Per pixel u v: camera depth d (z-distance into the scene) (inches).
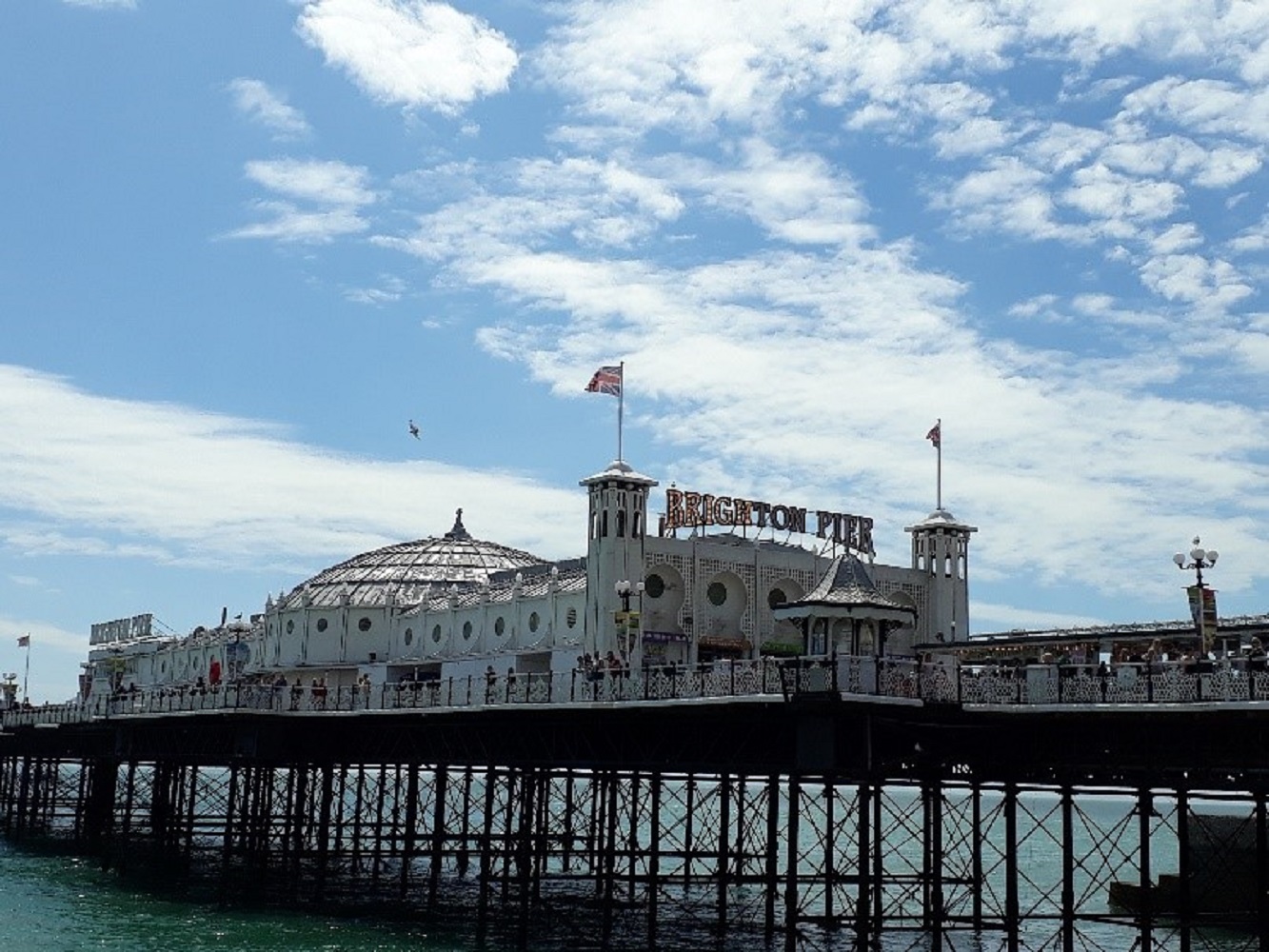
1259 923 1867.6
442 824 2819.9
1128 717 1839.3
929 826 2245.3
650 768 2297.0
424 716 2674.7
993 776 2027.6
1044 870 4153.5
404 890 2886.3
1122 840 5526.6
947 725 1977.1
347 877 3292.3
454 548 5044.3
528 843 2439.7
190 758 3181.6
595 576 3235.7
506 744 2600.9
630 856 2709.2
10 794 4682.6
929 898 2358.5
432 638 4266.7
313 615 4638.3
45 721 3954.2
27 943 2426.2
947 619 3491.6
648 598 3196.4
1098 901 3238.2
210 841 4175.7
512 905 2866.6
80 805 4202.8
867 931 1879.9
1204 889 2591.0
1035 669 1860.2
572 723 2393.0
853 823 5226.4
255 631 5216.5
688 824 3088.1
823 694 1867.6
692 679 2075.5
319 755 2992.1
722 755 2194.9
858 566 2329.0
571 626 3545.8
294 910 2792.8
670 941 2471.7
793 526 3432.6
